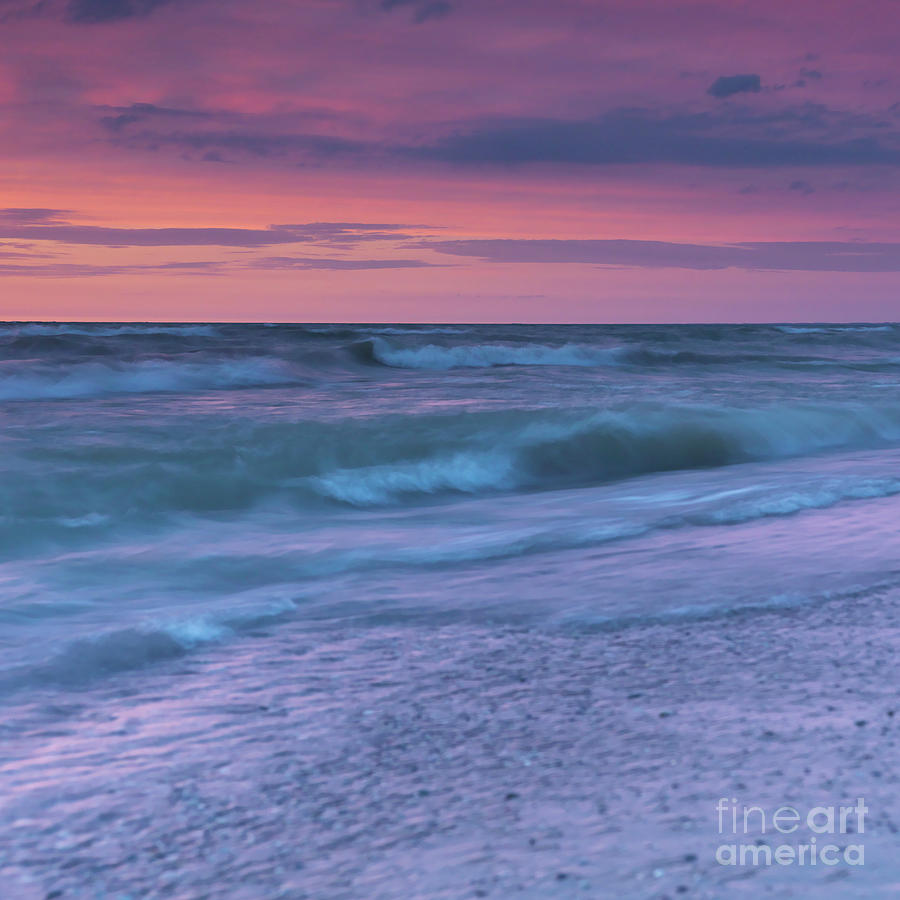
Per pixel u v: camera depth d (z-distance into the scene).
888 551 7.00
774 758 3.31
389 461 12.57
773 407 17.22
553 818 2.90
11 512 9.12
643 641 5.02
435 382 24.97
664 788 3.10
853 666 4.41
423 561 7.45
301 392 21.75
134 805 3.15
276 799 3.16
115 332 36.59
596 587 6.29
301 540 8.39
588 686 4.29
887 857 2.56
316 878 2.60
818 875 2.48
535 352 33.38
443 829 2.87
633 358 34.25
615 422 15.07
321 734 3.79
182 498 10.23
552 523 9.03
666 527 8.38
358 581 6.77
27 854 2.82
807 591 5.94
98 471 10.80
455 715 3.96
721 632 5.12
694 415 15.96
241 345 33.53
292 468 11.80
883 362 34.25
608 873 2.54
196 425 14.66
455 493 11.64
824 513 8.71
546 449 13.45
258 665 4.79
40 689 4.47
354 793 3.19
